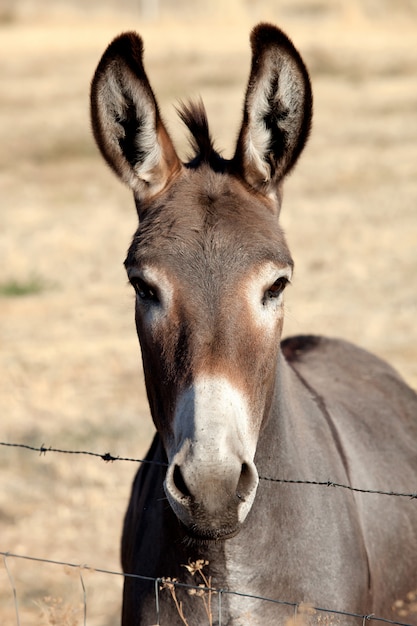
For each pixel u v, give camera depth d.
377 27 112.38
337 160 64.12
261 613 11.47
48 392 30.39
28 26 117.44
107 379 31.73
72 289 41.56
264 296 10.87
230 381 10.18
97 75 11.66
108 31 111.94
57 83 90.69
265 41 11.43
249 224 11.05
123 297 40.22
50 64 97.25
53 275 43.47
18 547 22.05
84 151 72.06
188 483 9.77
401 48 97.75
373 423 14.32
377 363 16.31
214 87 85.62
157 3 126.62
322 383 14.70
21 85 90.06
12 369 32.28
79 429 27.61
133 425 27.84
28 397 30.02
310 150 67.12
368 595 12.25
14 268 44.16
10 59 98.69
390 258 43.16
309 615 11.38
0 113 81.69
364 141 69.00
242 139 11.58
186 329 10.48
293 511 11.71
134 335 35.94
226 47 99.19
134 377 31.89
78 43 105.25
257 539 11.43
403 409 15.45
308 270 41.97
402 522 13.34
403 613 12.16
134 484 14.20
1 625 18.91
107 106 11.79
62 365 32.78
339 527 12.03
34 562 21.41
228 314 10.48
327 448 12.75
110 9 129.38
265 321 10.84
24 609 19.67
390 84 86.19
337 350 16.16
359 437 13.77
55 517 23.33
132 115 11.83
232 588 11.47
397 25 114.06
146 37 105.25
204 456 9.76
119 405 29.48
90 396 30.25
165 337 10.62
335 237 46.91
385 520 13.07
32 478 25.17
